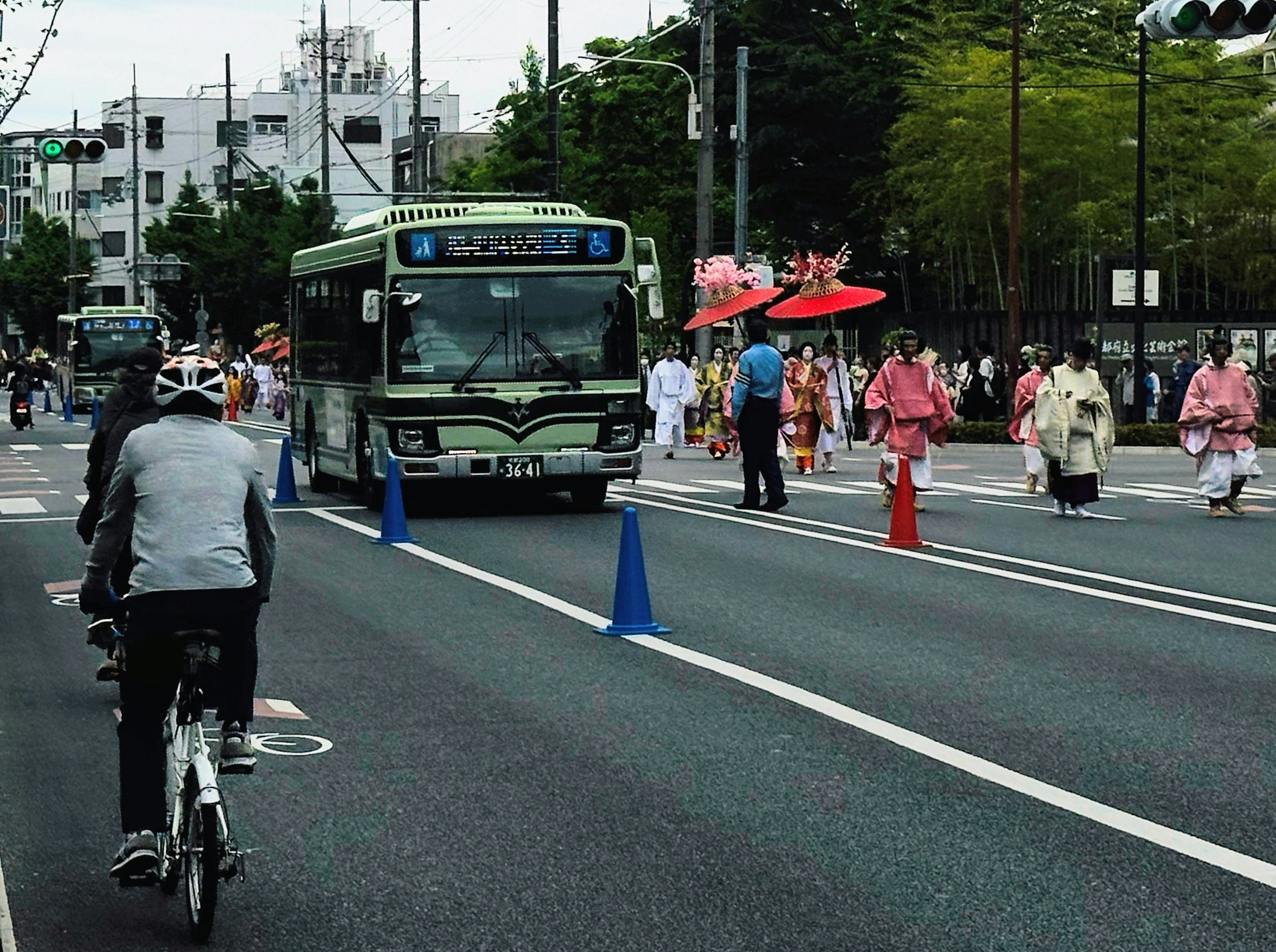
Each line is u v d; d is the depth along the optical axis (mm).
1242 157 58844
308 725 9992
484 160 75312
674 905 6629
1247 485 28812
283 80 131750
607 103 66375
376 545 19234
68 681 11547
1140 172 44312
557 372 22219
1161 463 35469
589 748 9352
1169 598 14883
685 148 66125
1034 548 18734
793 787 8445
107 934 6402
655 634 13094
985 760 8992
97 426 10492
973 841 7484
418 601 14914
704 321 38375
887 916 6461
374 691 10984
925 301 66312
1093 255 59594
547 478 22250
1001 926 6336
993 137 56969
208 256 88938
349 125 129625
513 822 7871
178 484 6570
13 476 32312
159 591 6438
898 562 17391
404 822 7883
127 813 6543
